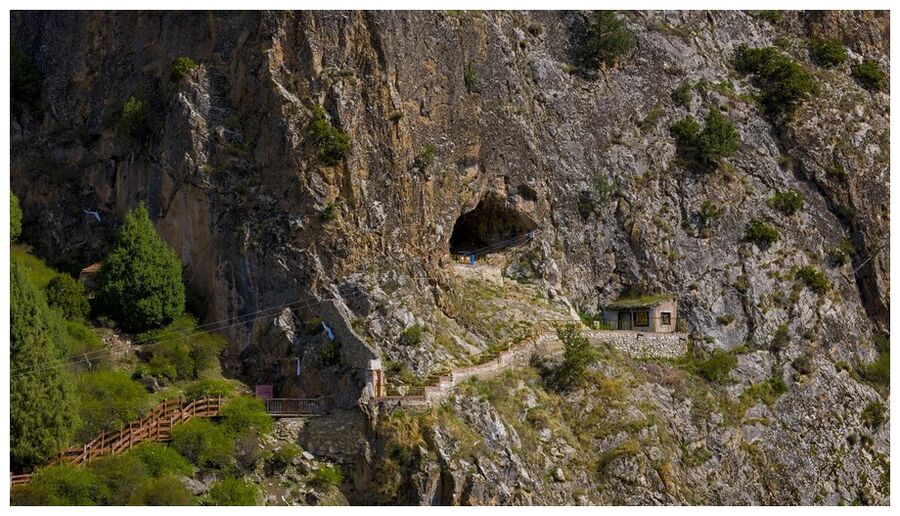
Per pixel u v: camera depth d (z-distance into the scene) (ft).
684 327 355.15
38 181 348.38
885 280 385.91
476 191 342.03
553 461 299.38
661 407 328.70
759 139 388.57
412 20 331.77
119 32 351.87
